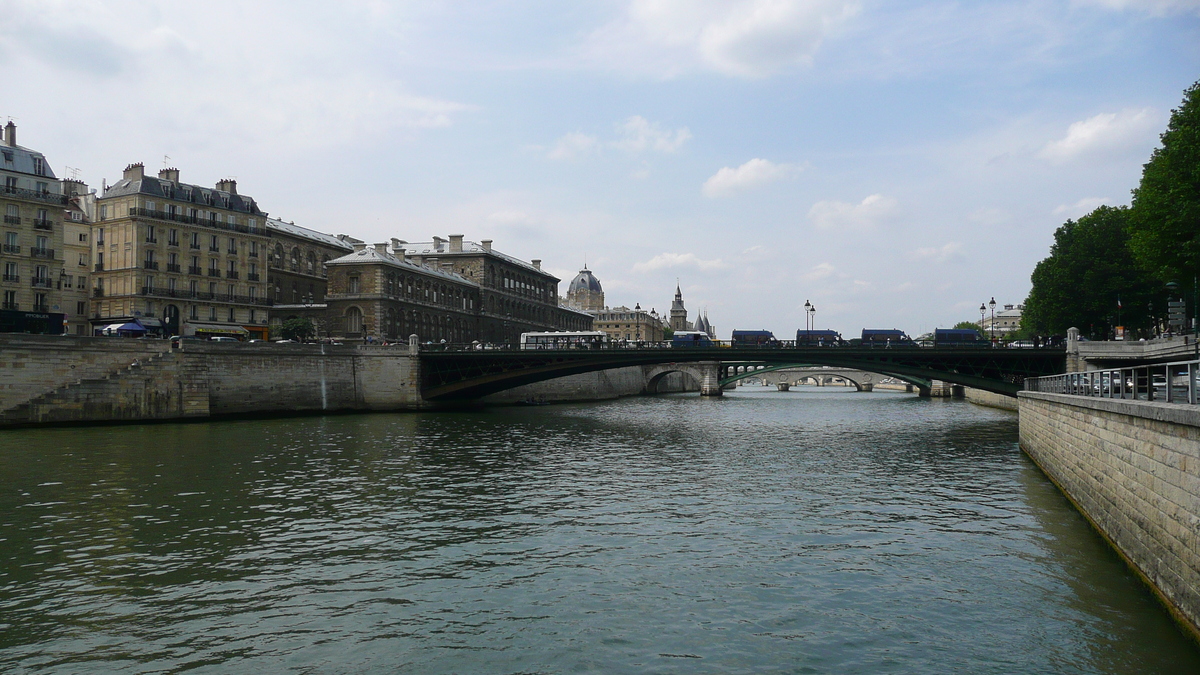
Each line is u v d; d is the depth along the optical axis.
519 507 30.42
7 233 76.00
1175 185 48.62
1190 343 46.50
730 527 27.00
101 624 17.67
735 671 15.20
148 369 63.66
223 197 96.88
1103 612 17.80
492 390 89.88
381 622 17.83
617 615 18.23
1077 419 28.28
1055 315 79.56
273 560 22.72
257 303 99.38
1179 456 16.38
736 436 60.06
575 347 92.88
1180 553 16.34
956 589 19.81
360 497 32.12
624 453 48.09
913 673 15.01
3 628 17.39
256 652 16.17
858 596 19.42
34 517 27.61
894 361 72.62
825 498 32.41
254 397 72.56
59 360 60.25
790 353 73.62
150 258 88.44
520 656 15.98
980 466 41.69
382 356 84.00
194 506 29.80
